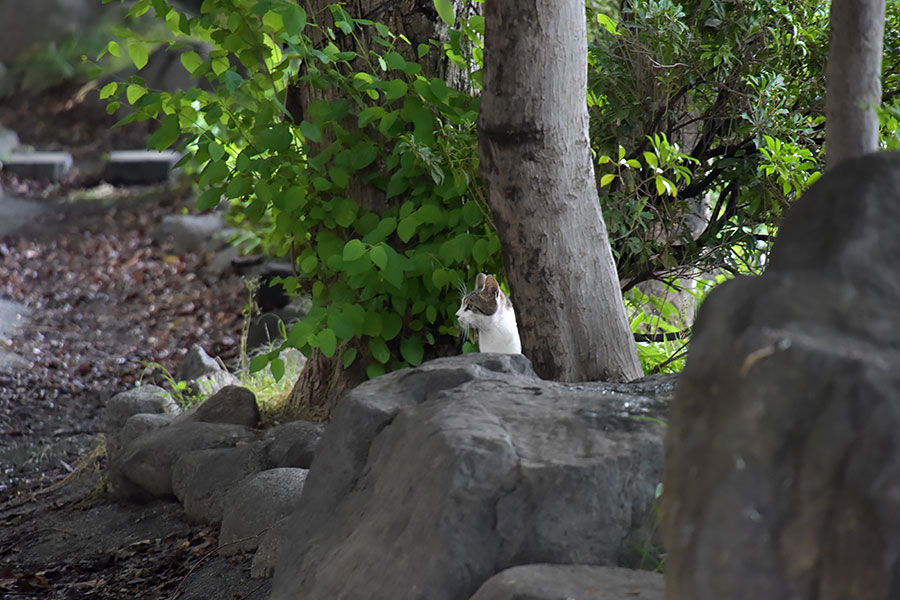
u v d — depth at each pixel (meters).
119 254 24.02
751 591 2.98
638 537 4.77
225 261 21.98
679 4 9.88
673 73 9.38
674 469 3.34
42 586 8.71
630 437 5.06
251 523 8.16
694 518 3.13
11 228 26.27
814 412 2.99
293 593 5.60
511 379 6.11
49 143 35.47
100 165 32.53
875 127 4.65
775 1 9.29
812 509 2.94
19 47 38.12
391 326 9.52
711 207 11.46
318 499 6.09
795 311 3.30
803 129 9.17
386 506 5.32
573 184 7.68
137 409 11.62
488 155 7.69
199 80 33.88
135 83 9.80
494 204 7.82
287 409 10.78
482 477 4.83
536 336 7.87
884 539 2.79
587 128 7.78
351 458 6.04
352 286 9.21
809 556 2.93
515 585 4.24
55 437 14.02
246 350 16.55
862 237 3.44
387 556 4.98
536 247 7.69
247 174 9.46
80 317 20.06
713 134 9.86
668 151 8.86
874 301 3.26
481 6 9.87
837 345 3.12
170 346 18.12
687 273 10.27
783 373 3.07
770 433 3.04
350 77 9.41
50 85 38.06
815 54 9.42
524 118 7.43
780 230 3.82
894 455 2.83
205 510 9.09
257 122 9.09
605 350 7.86
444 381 6.25
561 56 7.39
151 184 30.66
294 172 9.40
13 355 17.61
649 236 9.80
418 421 5.58
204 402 10.89
